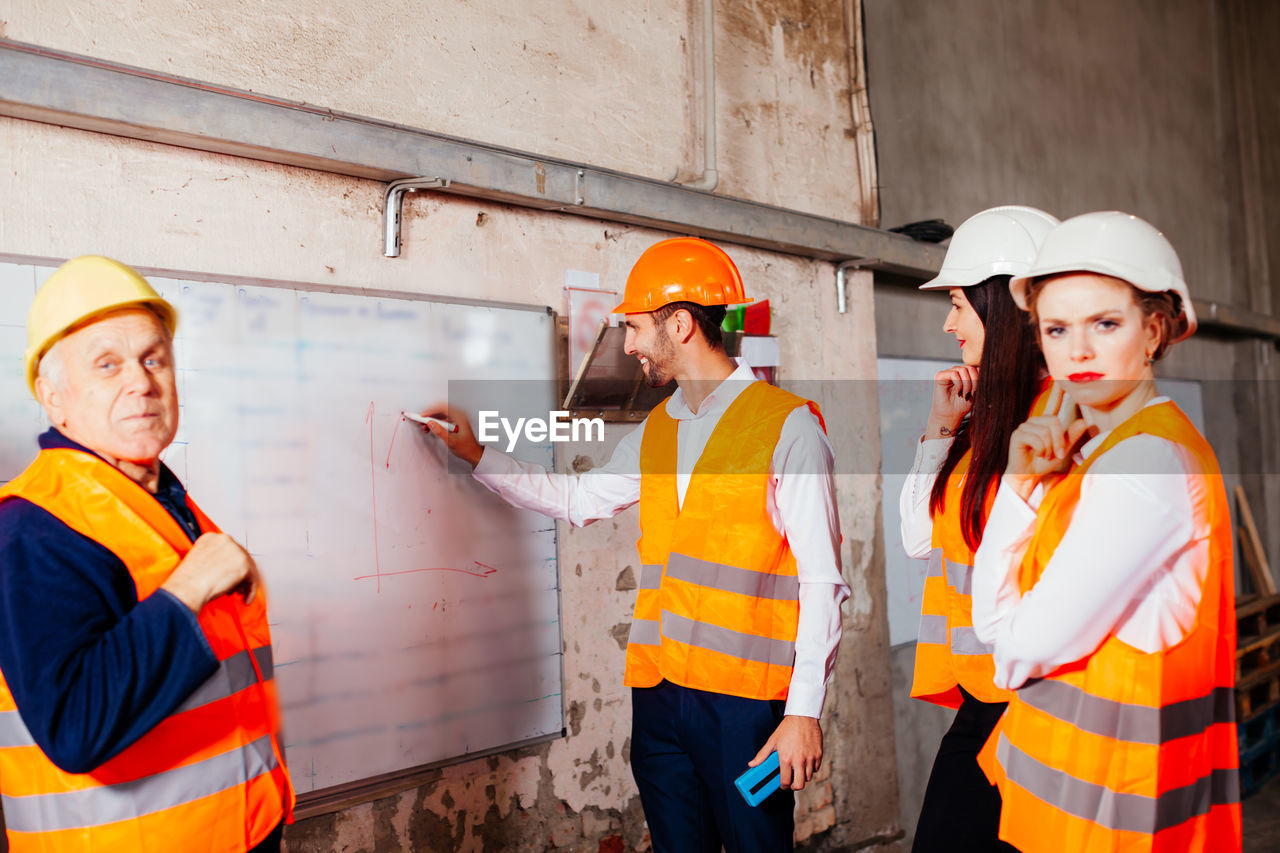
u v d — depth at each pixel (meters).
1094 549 0.94
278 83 1.81
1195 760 0.98
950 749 1.34
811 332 2.97
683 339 1.65
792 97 2.99
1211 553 0.96
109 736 0.89
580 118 2.37
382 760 1.90
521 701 2.15
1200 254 5.64
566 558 2.29
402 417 1.95
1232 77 5.98
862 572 3.07
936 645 1.43
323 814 1.83
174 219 1.68
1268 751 4.07
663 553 1.66
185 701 1.01
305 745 1.78
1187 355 5.38
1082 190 4.60
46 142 1.54
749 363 2.59
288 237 1.83
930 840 1.31
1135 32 5.15
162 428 1.08
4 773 0.98
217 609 1.08
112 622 0.96
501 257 2.19
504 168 2.07
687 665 1.54
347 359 1.87
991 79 4.05
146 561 1.00
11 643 0.89
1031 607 0.99
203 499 1.66
